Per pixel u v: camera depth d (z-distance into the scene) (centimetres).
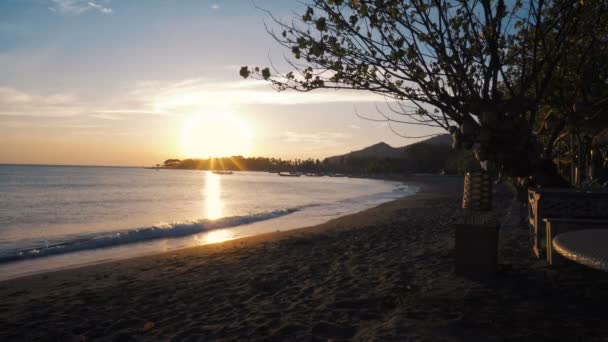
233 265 919
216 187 8000
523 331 373
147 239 1617
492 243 547
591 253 260
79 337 487
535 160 550
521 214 920
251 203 3981
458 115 518
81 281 848
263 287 678
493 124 484
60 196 4662
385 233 1343
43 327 532
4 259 1226
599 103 568
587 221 559
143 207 3491
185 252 1173
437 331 379
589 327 377
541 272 563
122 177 12800
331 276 722
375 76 514
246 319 505
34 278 897
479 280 541
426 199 3644
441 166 16475
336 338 414
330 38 498
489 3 476
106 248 1420
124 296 679
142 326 512
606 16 535
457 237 561
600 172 1145
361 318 469
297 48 507
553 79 590
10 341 486
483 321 399
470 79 503
